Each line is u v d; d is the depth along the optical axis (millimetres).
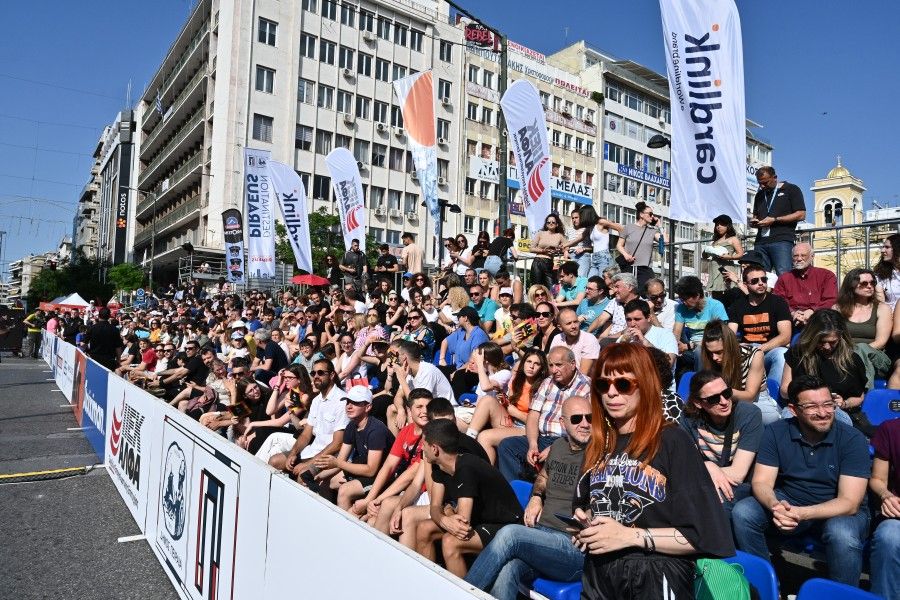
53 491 7348
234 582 3678
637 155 59875
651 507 2387
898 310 5938
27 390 16203
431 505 4449
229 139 39562
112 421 8000
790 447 3871
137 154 69625
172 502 5035
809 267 7137
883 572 3363
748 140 62812
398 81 13984
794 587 3922
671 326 7102
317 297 15523
